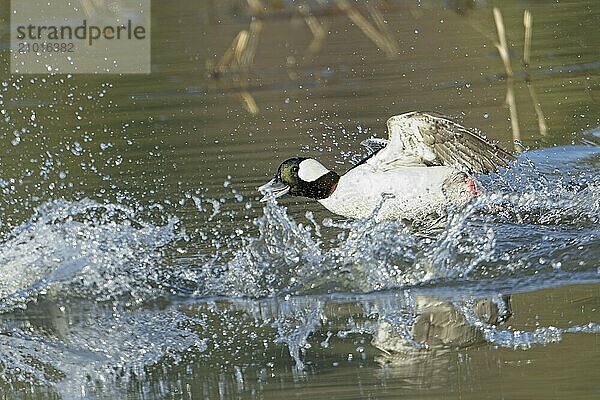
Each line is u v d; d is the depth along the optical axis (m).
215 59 19.42
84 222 11.05
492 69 18.06
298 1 20.58
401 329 8.60
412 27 20.67
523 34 20.19
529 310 8.75
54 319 9.46
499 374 7.52
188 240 11.02
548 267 9.77
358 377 7.71
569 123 14.64
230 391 7.64
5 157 14.63
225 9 21.28
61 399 7.75
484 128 14.73
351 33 20.52
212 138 14.98
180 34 20.59
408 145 10.48
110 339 8.93
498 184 12.05
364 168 10.60
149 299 9.79
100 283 10.12
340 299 9.54
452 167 10.58
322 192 10.62
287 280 9.94
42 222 10.95
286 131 15.05
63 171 13.88
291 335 8.71
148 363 8.34
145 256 10.58
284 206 12.16
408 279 9.76
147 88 18.28
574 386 7.21
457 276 9.77
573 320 8.43
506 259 9.94
